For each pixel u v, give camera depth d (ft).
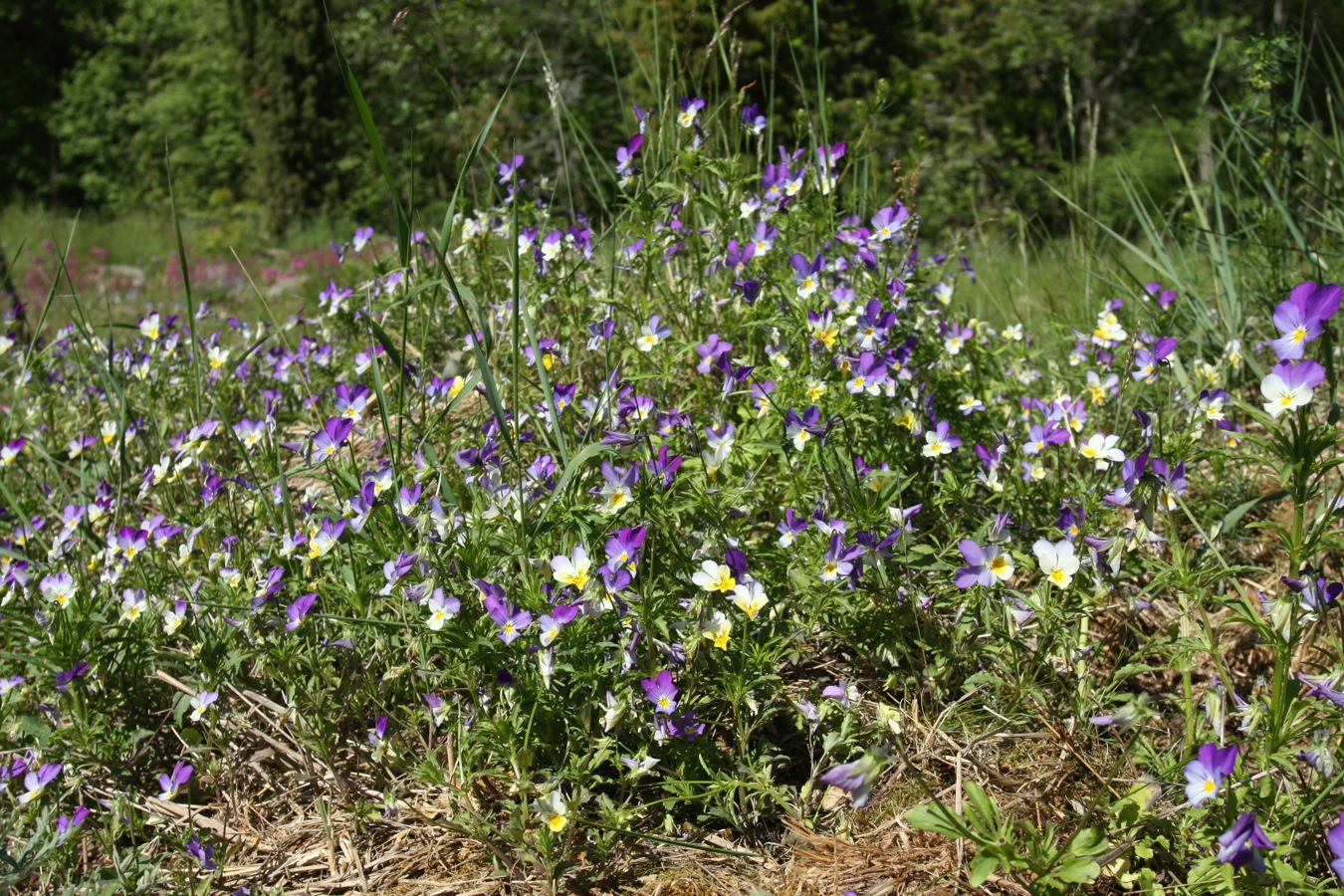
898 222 10.26
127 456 12.48
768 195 10.92
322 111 67.46
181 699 8.16
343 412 9.74
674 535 7.82
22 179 85.92
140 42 88.99
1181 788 6.59
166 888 7.22
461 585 7.48
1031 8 57.21
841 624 7.97
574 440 9.11
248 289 42.80
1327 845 6.41
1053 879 5.83
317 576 8.69
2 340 13.32
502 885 6.89
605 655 7.37
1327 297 5.79
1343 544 6.26
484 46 61.57
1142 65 61.21
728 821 7.38
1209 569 7.55
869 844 7.02
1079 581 7.59
